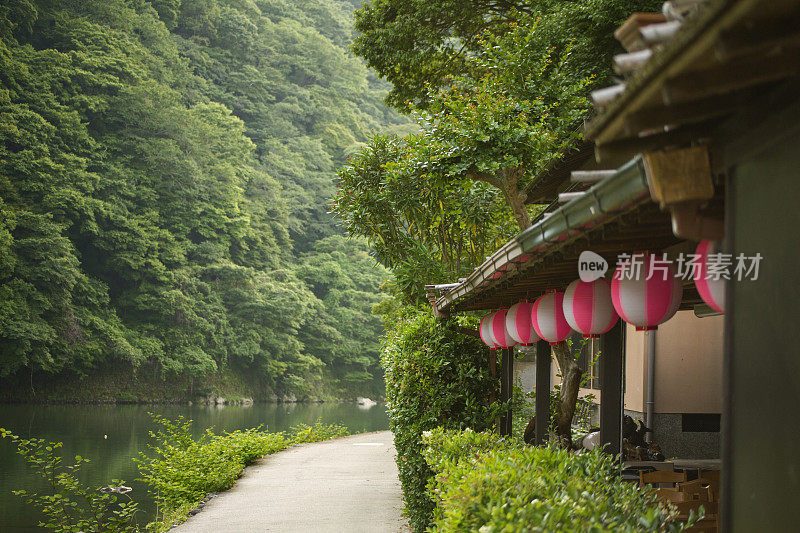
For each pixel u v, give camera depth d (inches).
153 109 2272.4
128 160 2188.7
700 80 73.9
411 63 655.1
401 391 360.2
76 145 2054.6
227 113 2664.9
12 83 1975.9
